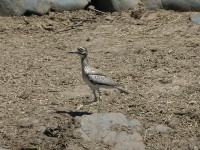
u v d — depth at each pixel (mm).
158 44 19531
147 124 14961
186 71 17672
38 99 15992
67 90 16531
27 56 18734
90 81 14633
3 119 15062
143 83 16938
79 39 20109
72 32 20688
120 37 20203
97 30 20797
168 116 15305
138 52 18922
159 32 20484
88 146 14172
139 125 14852
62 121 14820
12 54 18859
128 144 14375
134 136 14555
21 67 17938
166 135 14742
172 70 17734
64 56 18797
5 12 21375
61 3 21953
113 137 14445
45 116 15078
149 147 14406
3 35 20344
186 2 21969
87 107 15469
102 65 18047
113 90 16469
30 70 17734
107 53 18938
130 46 19422
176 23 21094
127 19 21469
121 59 18469
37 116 15102
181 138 14695
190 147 14477
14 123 14898
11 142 14344
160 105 15742
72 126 14562
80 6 22094
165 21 21266
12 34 20453
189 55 18672
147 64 18109
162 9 22078
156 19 21438
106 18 21531
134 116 15219
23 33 20562
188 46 19312
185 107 15688
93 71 14703
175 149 14414
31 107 15562
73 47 19438
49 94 16266
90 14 21922
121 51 19062
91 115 14766
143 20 21375
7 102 15828
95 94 15047
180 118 15273
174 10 22016
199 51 18938
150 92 16406
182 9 21953
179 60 18359
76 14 21859
